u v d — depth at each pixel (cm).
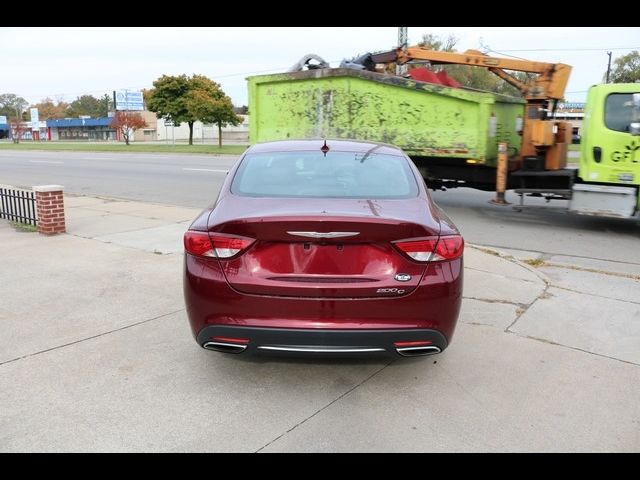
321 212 342
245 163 433
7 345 430
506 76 1145
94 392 362
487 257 736
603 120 901
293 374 391
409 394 366
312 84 1167
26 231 877
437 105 1045
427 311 339
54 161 2906
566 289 603
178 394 362
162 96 4700
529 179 1050
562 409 350
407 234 336
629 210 898
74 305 521
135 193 1500
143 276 616
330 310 332
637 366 411
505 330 477
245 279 336
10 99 14462
